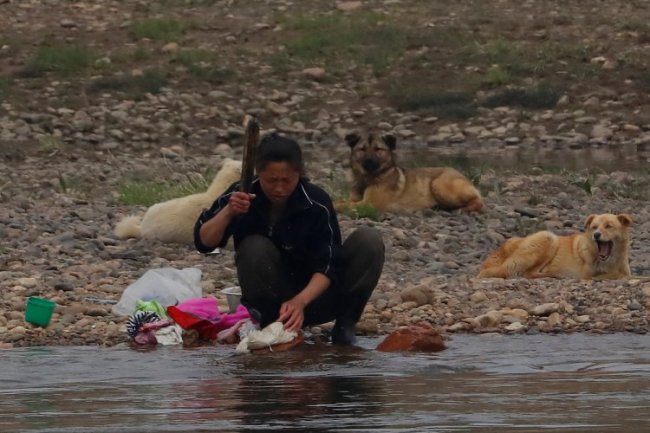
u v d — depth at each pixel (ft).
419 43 169.17
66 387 34.76
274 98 153.99
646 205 89.97
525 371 36.91
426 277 60.34
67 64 159.94
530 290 54.75
